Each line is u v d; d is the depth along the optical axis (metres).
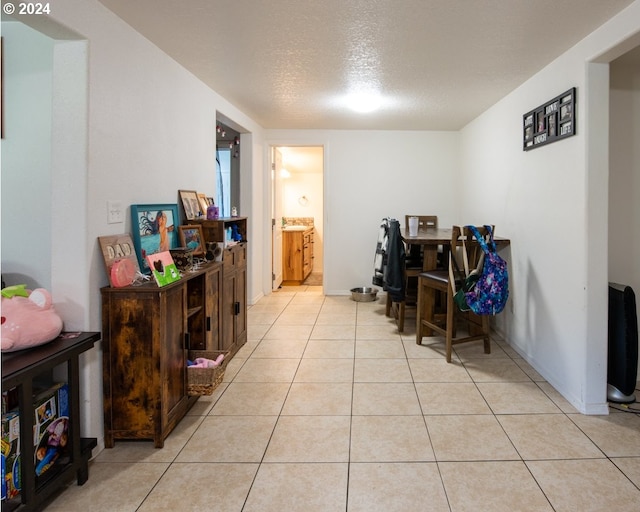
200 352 2.48
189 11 2.06
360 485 1.73
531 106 3.08
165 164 2.62
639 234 2.76
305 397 2.55
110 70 2.03
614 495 1.66
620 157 2.72
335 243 5.45
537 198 2.95
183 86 2.89
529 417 2.29
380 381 2.79
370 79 3.15
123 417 2.00
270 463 1.89
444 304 3.92
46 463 1.67
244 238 3.57
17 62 2.04
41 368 1.50
